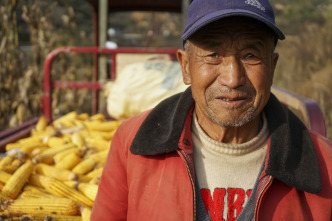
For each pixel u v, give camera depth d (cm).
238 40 125
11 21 706
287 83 728
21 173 258
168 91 373
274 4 912
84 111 839
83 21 1395
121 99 382
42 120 413
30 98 710
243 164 139
